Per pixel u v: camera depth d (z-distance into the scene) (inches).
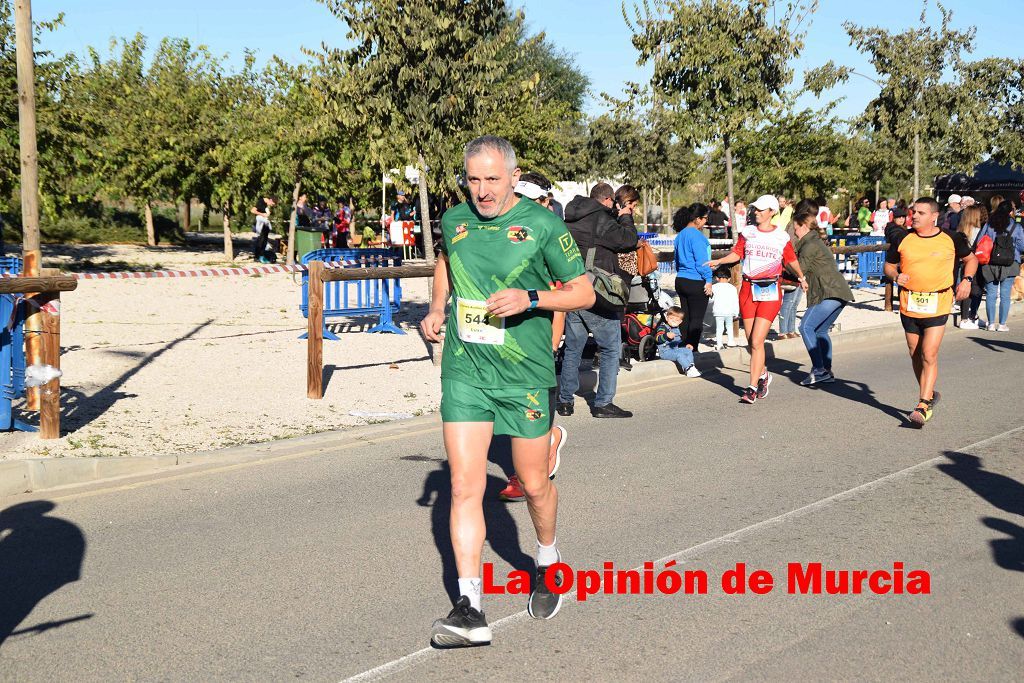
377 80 456.4
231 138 1044.5
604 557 203.2
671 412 347.6
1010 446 297.4
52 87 788.0
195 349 466.3
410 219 1040.8
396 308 547.2
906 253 319.6
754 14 764.6
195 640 163.3
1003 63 924.6
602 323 327.0
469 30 464.1
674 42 786.2
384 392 374.3
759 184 1311.5
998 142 961.5
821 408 354.6
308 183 1002.1
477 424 160.7
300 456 283.6
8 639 163.3
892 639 163.3
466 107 463.2
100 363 421.7
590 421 333.7
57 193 808.9
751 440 305.1
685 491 249.9
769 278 355.9
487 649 160.4
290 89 1029.8
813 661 155.3
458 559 159.9
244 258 1106.1
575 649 160.2
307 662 155.6
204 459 276.5
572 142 1266.0
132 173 1066.1
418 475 263.9
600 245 324.2
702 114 788.0
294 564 198.5
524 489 167.3
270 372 410.9
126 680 149.4
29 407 291.7
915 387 397.1
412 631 167.5
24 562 198.5
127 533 216.4
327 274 359.3
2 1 738.2
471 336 158.6
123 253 1138.7
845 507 236.2
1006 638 163.8
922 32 912.3
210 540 212.4
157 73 1266.0
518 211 158.2
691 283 440.1
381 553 205.2
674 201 2062.0
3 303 284.2
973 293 591.5
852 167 1316.4
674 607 177.0
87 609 175.8
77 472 254.4
